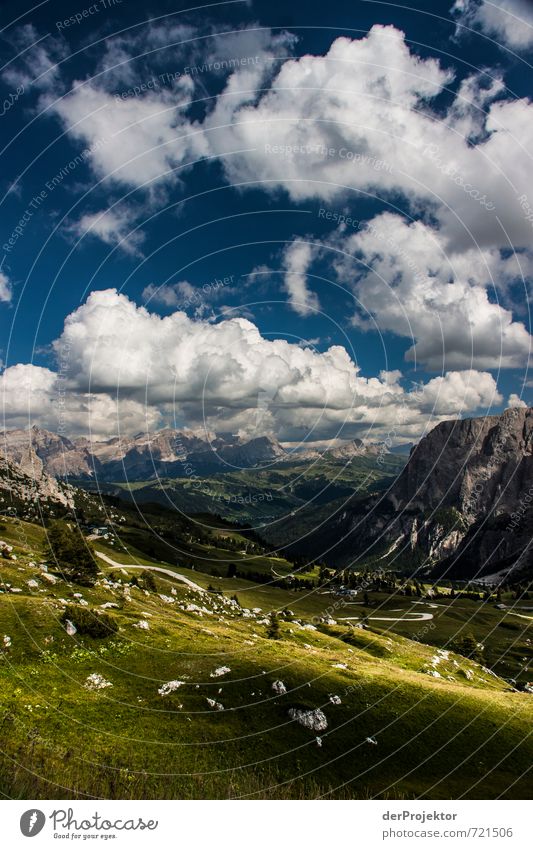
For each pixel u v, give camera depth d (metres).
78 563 78.56
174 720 39.69
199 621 81.19
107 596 72.44
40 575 70.94
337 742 41.38
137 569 127.62
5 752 25.45
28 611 52.69
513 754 43.81
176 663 50.41
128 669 46.97
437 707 50.97
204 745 36.78
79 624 51.66
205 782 30.16
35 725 33.44
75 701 39.03
